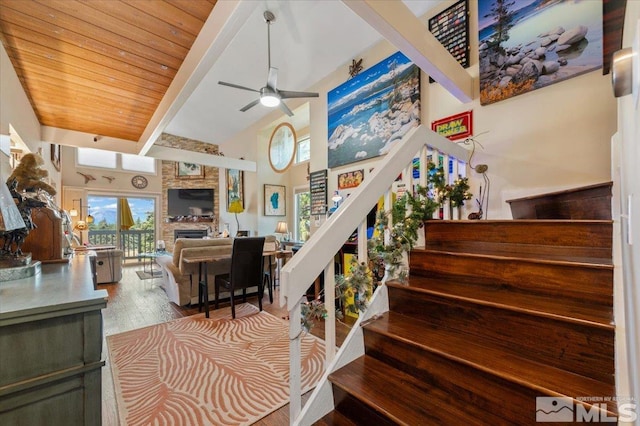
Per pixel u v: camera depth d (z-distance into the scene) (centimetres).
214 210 885
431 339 131
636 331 72
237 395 183
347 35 391
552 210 203
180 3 186
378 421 114
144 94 300
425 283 166
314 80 510
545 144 250
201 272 368
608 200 166
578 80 234
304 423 122
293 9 346
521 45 262
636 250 73
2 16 190
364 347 152
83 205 761
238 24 178
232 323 313
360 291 151
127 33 211
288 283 115
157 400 178
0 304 89
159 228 882
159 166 888
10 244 139
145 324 315
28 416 86
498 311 125
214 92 555
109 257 540
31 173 180
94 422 97
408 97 361
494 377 104
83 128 377
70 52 230
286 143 625
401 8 199
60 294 102
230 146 855
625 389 83
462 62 306
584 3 230
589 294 121
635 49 58
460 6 309
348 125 441
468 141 300
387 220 174
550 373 102
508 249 175
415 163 333
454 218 260
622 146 124
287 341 265
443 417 107
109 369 217
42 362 88
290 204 796
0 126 205
